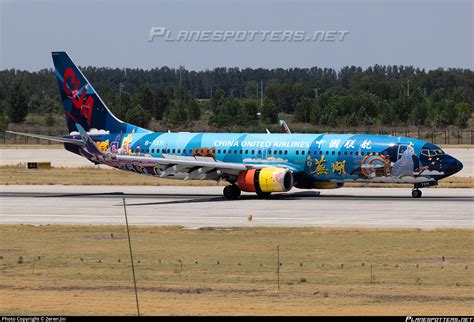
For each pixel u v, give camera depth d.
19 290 109.81
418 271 121.94
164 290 109.56
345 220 176.12
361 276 118.62
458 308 98.31
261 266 126.56
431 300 102.81
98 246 145.50
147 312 96.31
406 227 164.75
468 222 171.75
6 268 126.44
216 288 110.81
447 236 152.75
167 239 152.25
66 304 100.94
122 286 112.31
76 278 118.38
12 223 176.00
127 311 96.81
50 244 148.00
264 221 175.75
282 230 161.50
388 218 178.75
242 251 139.50
